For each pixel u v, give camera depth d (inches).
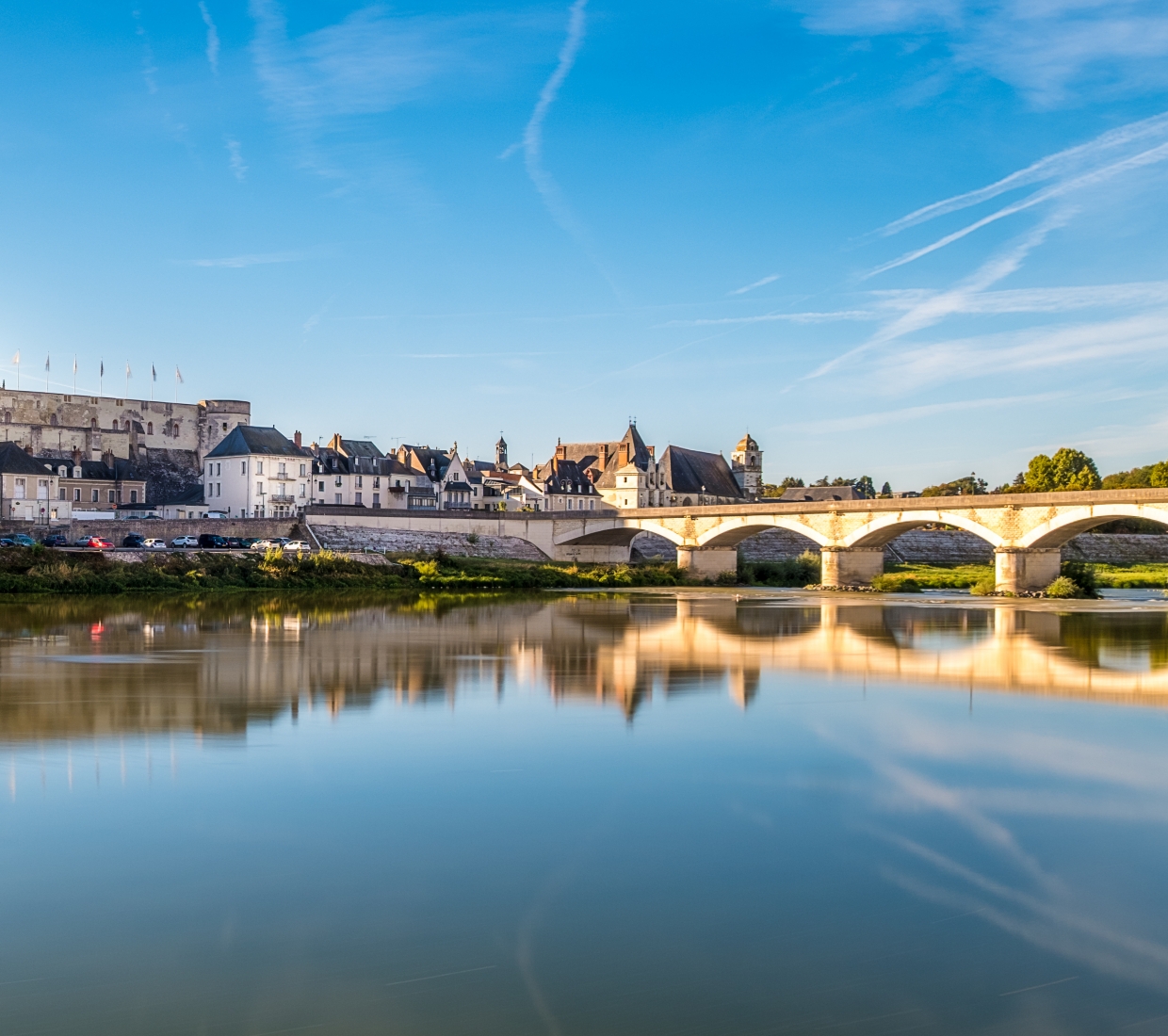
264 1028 522.9
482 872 724.7
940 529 6215.6
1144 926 650.8
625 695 1413.6
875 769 1008.2
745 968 589.6
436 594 3767.2
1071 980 581.3
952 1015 543.5
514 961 594.9
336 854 756.0
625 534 5383.9
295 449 5718.5
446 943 615.8
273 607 2906.0
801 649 1982.0
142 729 1149.1
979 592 3848.4
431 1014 537.0
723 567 4987.7
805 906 674.2
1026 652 1951.3
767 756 1058.1
